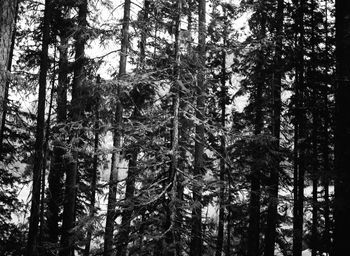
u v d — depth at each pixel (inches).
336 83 339.3
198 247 360.8
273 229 563.2
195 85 362.9
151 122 342.6
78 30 461.1
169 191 338.6
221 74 672.4
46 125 567.2
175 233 318.0
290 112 557.6
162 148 336.5
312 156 520.1
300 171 528.7
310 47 572.7
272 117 577.0
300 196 525.0
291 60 548.4
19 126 565.3
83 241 328.5
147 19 405.4
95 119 403.2
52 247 514.0
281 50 552.1
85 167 761.0
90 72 461.7
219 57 675.4
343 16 328.5
